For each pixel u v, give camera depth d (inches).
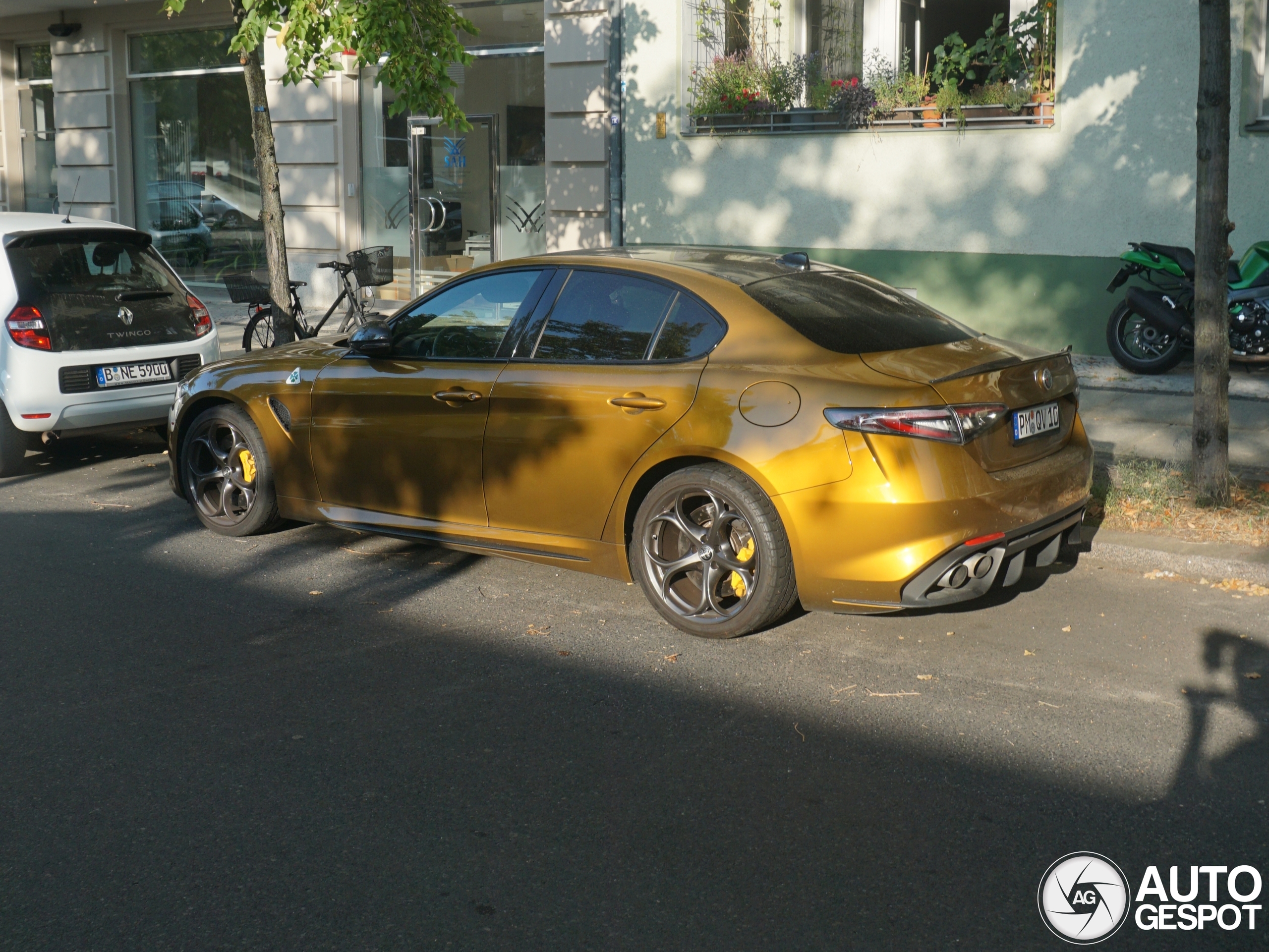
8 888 128.1
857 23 494.0
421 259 632.4
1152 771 152.6
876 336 195.2
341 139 641.0
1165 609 213.0
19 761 157.9
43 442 374.6
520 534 217.6
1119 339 419.2
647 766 155.1
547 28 547.8
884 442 177.8
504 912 122.7
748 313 195.5
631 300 207.2
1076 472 202.4
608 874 129.6
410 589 229.0
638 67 522.0
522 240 598.5
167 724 169.3
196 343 341.1
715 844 135.7
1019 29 449.7
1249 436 325.7
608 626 207.6
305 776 153.3
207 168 732.0
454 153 613.6
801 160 487.8
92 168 768.9
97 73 755.4
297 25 338.0
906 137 464.8
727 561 194.7
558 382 208.5
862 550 179.8
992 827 139.0
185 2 362.9
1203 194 249.9
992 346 202.7
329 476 243.8
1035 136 441.1
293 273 666.2
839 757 157.1
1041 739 161.9
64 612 216.5
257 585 231.9
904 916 121.4
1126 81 422.3
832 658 191.5
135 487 317.1
